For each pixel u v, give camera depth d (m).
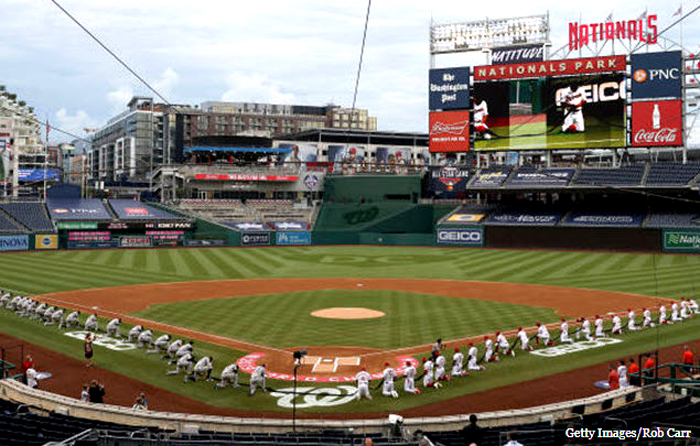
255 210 114.25
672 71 86.25
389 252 90.19
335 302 47.16
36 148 193.00
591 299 48.06
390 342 33.84
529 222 93.12
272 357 30.83
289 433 19.03
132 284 56.53
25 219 94.19
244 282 58.69
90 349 29.16
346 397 24.94
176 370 28.33
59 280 58.44
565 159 130.50
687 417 18.59
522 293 51.44
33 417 19.59
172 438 17.94
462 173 103.69
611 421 18.41
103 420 21.25
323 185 124.06
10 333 35.66
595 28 92.94
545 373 28.03
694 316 40.47
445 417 21.06
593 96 90.31
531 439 17.55
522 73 93.75
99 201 106.62
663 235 82.19
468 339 34.50
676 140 86.94
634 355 30.95
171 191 135.88
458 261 77.31
